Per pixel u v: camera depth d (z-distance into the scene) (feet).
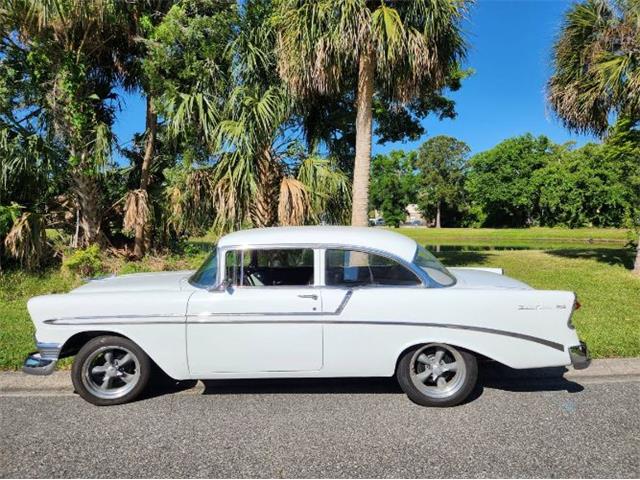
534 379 14.43
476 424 11.42
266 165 26.91
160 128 33.30
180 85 29.63
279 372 12.53
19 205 28.43
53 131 28.78
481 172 175.22
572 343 12.34
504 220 179.73
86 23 27.86
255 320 12.32
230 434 11.00
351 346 12.34
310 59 24.67
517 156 165.07
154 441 10.68
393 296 12.30
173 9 28.40
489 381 14.33
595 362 15.33
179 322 12.41
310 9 24.34
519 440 10.57
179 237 36.40
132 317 12.44
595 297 24.72
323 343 12.35
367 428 11.27
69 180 31.22
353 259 12.71
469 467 9.45
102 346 12.64
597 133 35.17
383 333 12.28
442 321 12.19
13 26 27.27
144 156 34.19
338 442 10.56
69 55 28.17
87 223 31.68
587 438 10.62
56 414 12.21
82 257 28.14
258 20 28.91
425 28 24.45
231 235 13.66
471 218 191.52
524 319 12.25
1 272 27.73
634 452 9.99
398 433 10.98
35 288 26.03
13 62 28.63
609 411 12.09
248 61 28.25
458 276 14.29
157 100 29.14
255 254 12.83
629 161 35.14
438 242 101.76
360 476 9.16
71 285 26.63
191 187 27.71
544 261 40.04
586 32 31.04
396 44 23.53
